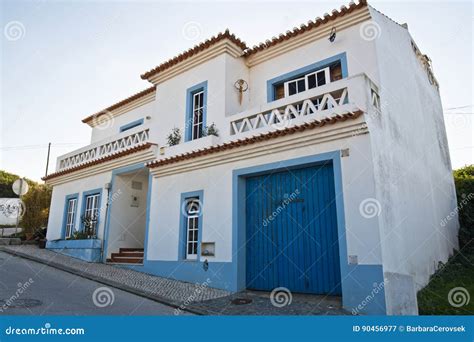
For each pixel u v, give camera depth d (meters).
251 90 10.59
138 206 12.66
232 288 7.75
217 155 8.79
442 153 12.02
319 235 7.15
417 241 7.96
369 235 6.09
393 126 8.01
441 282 8.04
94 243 11.55
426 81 11.86
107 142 12.98
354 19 8.70
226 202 8.46
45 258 11.40
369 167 6.37
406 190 7.91
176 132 10.75
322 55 9.20
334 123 6.85
